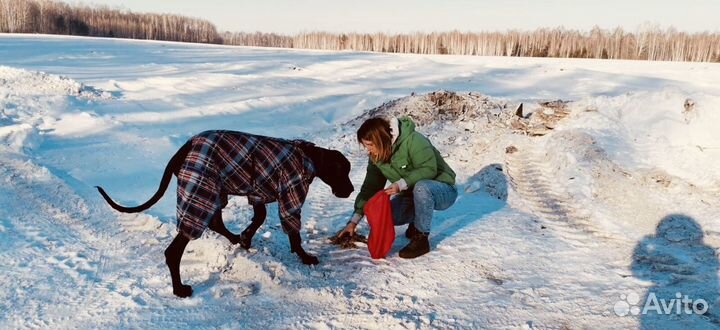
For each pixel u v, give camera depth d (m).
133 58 25.61
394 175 4.56
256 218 4.53
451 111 10.17
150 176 6.66
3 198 5.40
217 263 4.25
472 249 4.73
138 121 9.62
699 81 21.73
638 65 34.00
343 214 5.75
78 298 3.65
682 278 4.16
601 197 6.28
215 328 3.38
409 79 20.30
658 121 8.83
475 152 8.20
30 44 32.62
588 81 20.11
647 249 4.80
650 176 6.84
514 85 19.03
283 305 3.71
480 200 6.33
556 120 9.25
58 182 5.98
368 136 4.30
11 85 10.88
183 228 3.71
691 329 3.37
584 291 3.94
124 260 4.30
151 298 3.71
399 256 4.55
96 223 5.06
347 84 17.62
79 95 11.10
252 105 11.77
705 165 7.40
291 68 22.45
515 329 3.41
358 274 4.21
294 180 4.11
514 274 4.24
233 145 3.91
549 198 6.46
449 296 3.87
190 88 13.93
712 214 5.70
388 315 3.53
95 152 7.40
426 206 4.44
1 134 7.26
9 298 3.56
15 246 4.37
